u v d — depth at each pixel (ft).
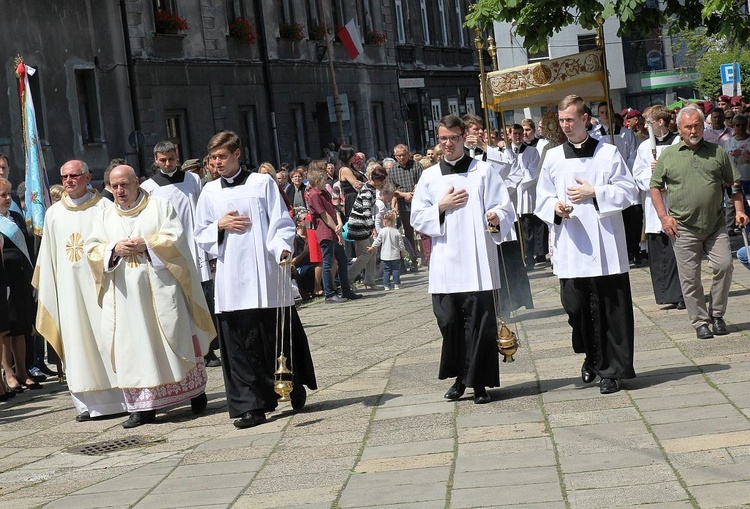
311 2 116.98
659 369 28.78
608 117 48.08
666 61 187.52
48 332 32.83
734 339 31.68
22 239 39.09
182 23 93.25
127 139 87.61
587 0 47.88
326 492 20.98
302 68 113.19
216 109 98.68
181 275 30.63
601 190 26.58
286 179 62.49
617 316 26.61
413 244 66.80
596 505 18.38
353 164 63.26
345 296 55.06
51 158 79.56
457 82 155.43
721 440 21.36
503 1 48.39
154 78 90.63
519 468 21.15
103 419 32.27
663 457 20.75
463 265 26.96
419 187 27.58
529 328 38.17
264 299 28.19
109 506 21.77
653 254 38.88
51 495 23.38
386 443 24.39
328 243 54.65
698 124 32.04
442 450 23.17
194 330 31.22
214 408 31.73
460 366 27.53
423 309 48.01
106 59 86.12
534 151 53.62
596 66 47.03
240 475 23.08
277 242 28.12
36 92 78.79
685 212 32.37
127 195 30.89
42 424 32.42
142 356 30.25
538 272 55.88
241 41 102.68
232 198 28.55
